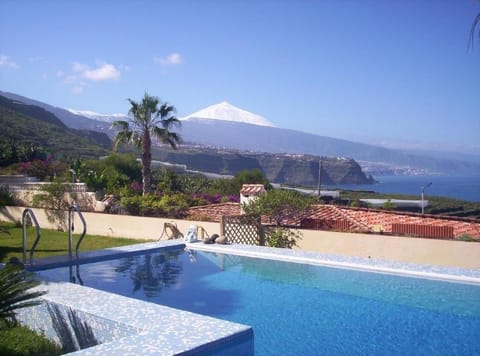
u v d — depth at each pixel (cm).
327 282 902
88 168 2961
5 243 1441
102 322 542
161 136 2498
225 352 474
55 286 682
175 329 493
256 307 777
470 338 625
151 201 1808
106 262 1071
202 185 3284
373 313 730
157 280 948
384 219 1628
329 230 1262
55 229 1823
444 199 5741
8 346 557
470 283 848
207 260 1112
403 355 569
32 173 2936
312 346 604
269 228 1340
